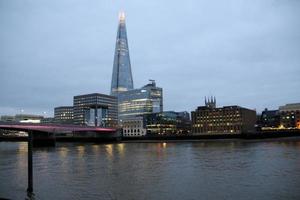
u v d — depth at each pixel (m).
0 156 104.50
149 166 68.19
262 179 47.69
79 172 60.09
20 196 38.53
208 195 37.94
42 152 126.62
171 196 37.88
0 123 160.25
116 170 62.19
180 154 101.69
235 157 84.44
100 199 37.00
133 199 36.88
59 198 37.56
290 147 123.00
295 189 39.97
